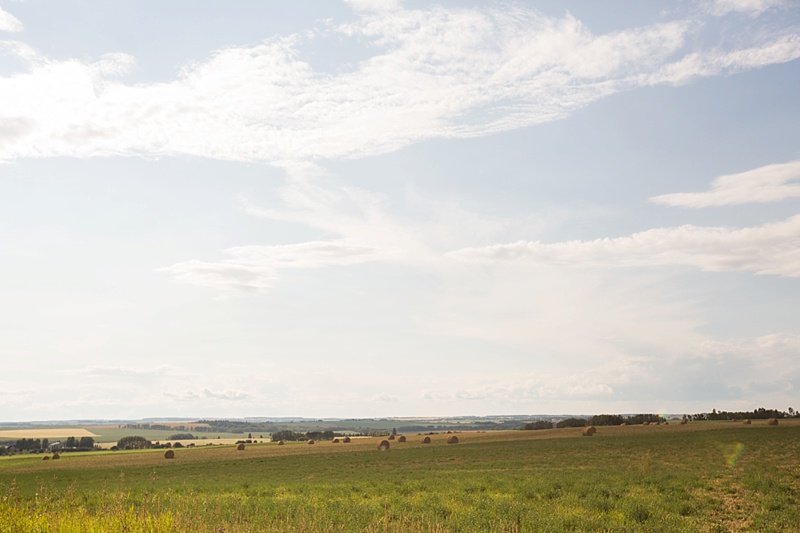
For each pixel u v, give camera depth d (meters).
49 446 148.12
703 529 21.22
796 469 42.19
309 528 19.16
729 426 105.94
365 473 50.81
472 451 75.69
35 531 14.88
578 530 19.97
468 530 19.52
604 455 60.81
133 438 157.50
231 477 51.41
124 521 16.09
